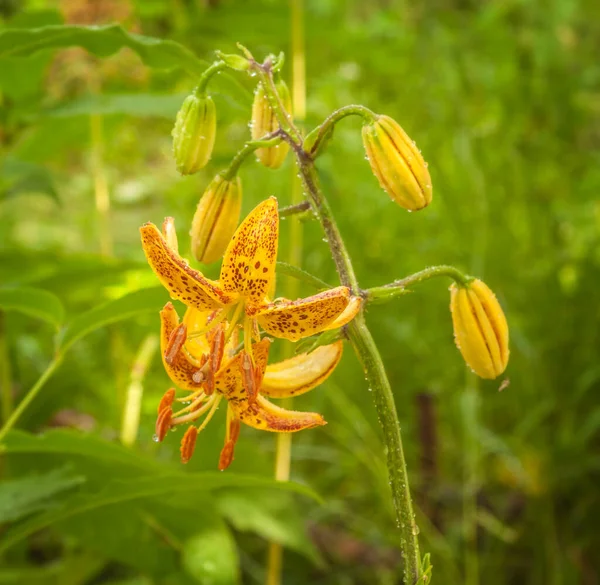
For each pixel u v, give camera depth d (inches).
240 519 17.7
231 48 24.5
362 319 11.6
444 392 24.9
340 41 27.3
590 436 22.4
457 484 22.7
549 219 27.0
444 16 34.9
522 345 22.3
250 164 13.4
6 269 18.7
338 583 20.6
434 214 28.7
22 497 14.1
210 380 11.6
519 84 30.0
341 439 23.4
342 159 29.3
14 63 18.8
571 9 33.1
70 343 14.4
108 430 22.5
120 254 27.1
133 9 26.1
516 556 21.2
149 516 16.1
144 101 18.3
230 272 11.7
